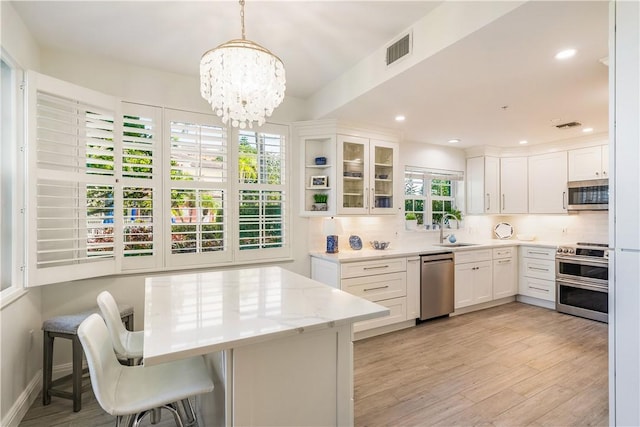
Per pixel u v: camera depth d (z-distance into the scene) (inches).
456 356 114.5
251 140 135.3
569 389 92.7
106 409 50.3
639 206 56.4
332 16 82.6
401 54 89.8
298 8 79.2
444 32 77.0
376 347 123.1
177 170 119.7
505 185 193.9
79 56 105.4
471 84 98.7
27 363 87.7
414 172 183.6
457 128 151.4
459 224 198.1
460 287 161.8
